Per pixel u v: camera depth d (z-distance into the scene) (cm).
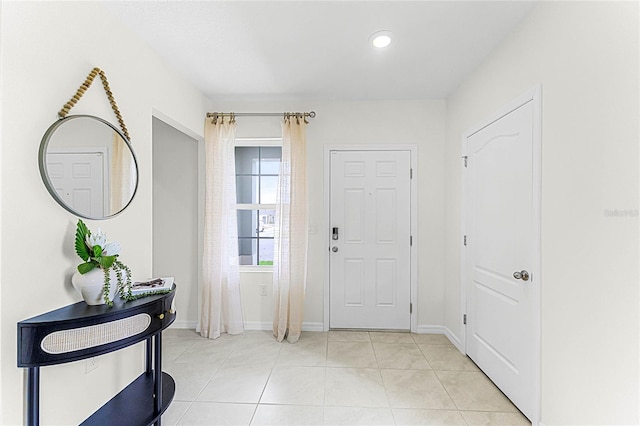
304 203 318
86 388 164
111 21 183
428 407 200
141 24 196
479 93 250
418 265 329
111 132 178
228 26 200
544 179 171
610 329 131
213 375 240
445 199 325
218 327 314
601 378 136
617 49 127
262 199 351
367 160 332
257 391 218
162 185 341
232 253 325
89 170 162
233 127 325
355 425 184
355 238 334
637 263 120
